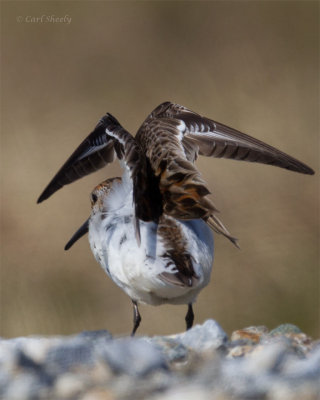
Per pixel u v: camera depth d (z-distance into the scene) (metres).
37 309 14.28
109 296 14.34
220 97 18.55
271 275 14.06
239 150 7.67
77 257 15.11
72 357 6.50
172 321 13.58
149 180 7.05
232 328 13.49
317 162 16.31
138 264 7.18
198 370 6.23
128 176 7.61
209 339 6.80
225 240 14.65
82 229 9.39
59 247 15.28
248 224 14.91
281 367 6.01
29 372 6.38
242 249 14.49
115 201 7.73
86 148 7.64
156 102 19.06
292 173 15.82
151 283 7.20
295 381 5.81
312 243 14.51
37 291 14.56
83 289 14.52
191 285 7.03
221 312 13.63
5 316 14.23
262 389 5.74
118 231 7.44
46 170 17.09
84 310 14.20
